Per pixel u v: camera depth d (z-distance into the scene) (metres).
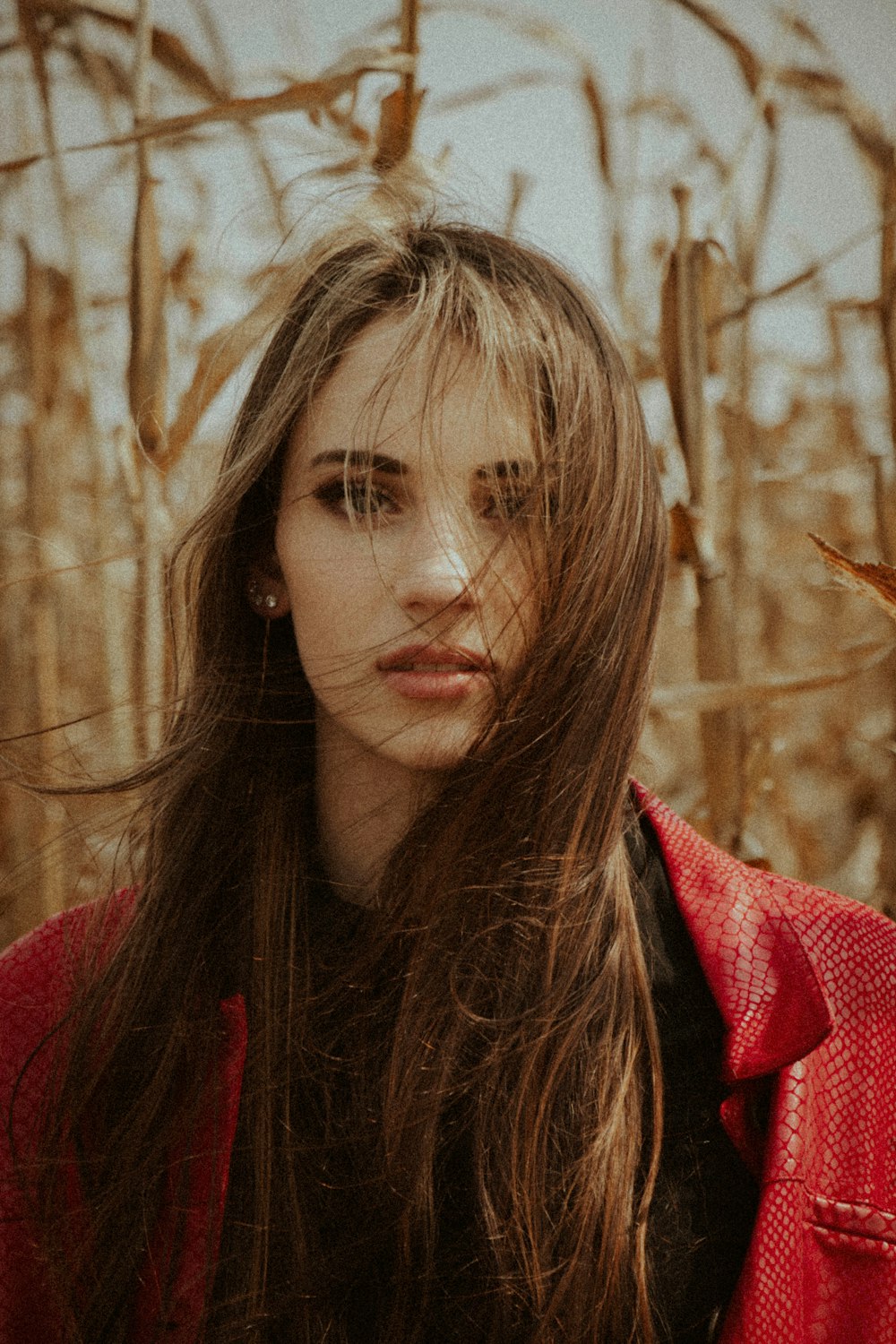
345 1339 0.89
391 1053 0.95
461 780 0.95
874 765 2.24
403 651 0.91
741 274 1.81
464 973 0.94
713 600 1.45
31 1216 0.96
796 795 2.38
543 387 0.96
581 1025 0.93
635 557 1.00
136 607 1.48
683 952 0.99
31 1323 0.97
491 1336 0.87
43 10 1.56
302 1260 0.90
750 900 0.97
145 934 1.04
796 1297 0.88
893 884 1.86
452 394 0.92
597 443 0.97
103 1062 0.99
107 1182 0.96
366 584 0.93
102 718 1.60
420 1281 0.88
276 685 1.09
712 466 1.46
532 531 0.93
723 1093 0.94
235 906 1.05
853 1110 0.93
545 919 0.94
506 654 0.93
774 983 0.92
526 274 0.99
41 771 1.55
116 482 1.70
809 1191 0.91
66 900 1.68
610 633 0.97
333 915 1.01
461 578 0.89
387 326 0.95
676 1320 0.90
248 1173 0.95
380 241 1.01
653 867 1.03
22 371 2.16
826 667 1.45
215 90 1.65
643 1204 0.89
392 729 0.93
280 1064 0.96
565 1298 0.87
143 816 1.15
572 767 0.95
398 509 0.94
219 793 1.08
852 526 2.35
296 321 1.04
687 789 2.31
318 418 0.96
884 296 1.63
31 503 1.94
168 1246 0.95
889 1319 0.89
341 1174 0.94
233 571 1.07
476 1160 0.90
